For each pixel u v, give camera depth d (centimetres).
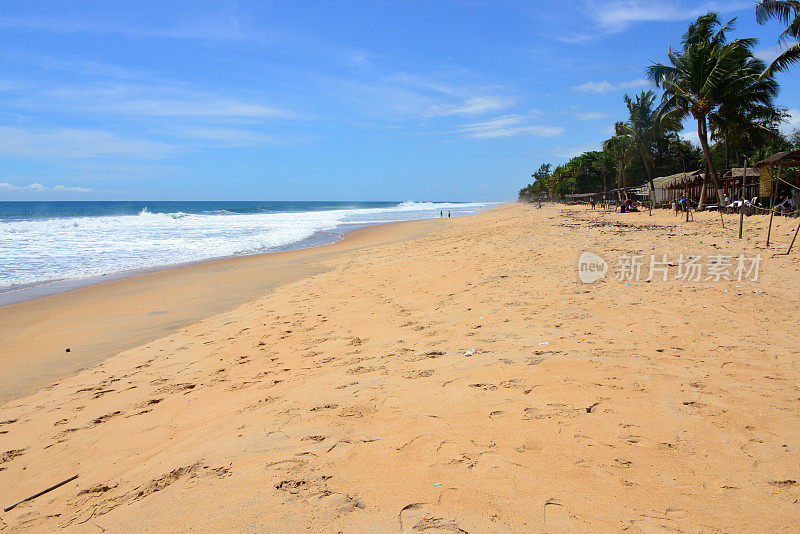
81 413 529
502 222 3216
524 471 282
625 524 233
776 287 771
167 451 398
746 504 247
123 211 8012
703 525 231
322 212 8075
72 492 356
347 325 763
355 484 280
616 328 583
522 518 238
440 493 264
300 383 507
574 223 2359
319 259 1788
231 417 442
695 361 466
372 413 384
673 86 2586
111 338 866
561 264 1050
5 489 381
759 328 573
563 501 252
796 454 296
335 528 239
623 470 280
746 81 2397
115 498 326
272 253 2108
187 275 1522
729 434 321
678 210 2891
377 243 2425
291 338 731
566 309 685
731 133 2719
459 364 488
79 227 3375
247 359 653
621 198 4944
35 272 1592
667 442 311
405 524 238
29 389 635
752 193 2530
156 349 775
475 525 234
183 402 521
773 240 1302
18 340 862
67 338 871
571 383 411
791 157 2028
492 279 953
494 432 332
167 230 3359
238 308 1039
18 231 2895
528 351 507
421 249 1712
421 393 417
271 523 248
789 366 451
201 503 282
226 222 4534
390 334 670
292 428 374
